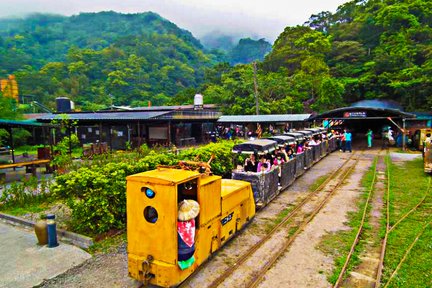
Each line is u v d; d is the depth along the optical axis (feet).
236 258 25.11
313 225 31.65
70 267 23.68
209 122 115.85
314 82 168.04
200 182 21.97
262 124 117.60
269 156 43.04
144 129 108.68
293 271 22.90
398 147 90.27
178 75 396.37
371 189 44.16
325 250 26.08
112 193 29.58
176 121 103.24
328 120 103.76
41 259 24.88
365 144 100.99
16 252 26.08
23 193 40.24
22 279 21.98
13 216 34.01
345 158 73.56
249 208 31.35
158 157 36.73
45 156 62.39
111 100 280.31
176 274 19.84
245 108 152.66
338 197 41.16
